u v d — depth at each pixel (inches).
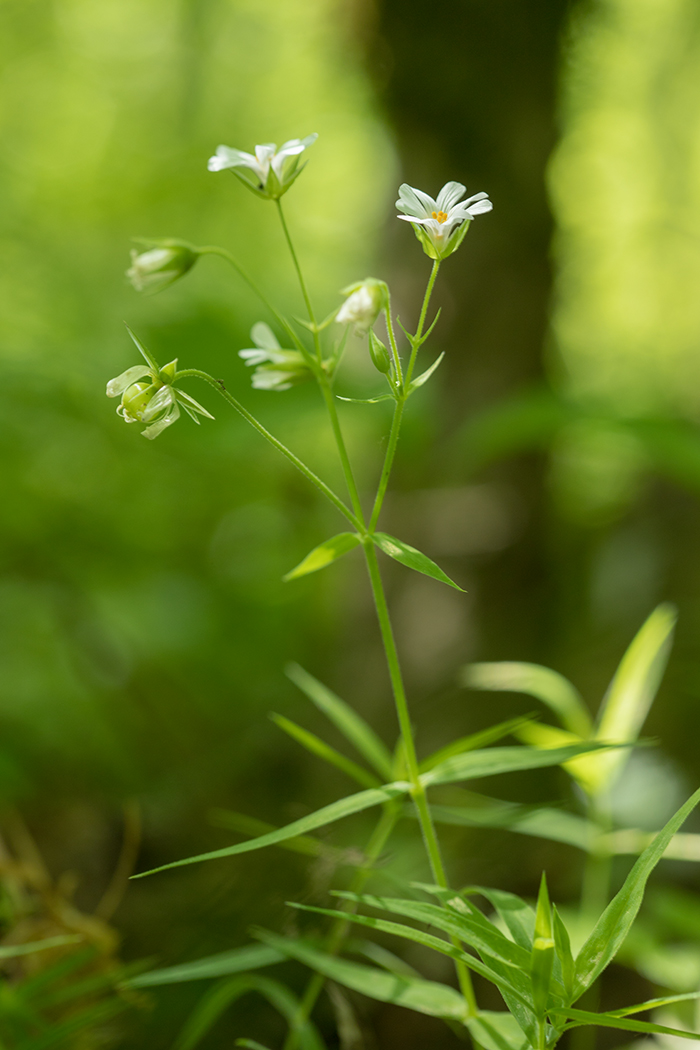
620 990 30.5
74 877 28.6
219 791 47.2
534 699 51.0
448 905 21.4
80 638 53.7
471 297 55.2
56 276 64.1
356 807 21.9
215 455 58.7
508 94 52.9
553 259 57.4
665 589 58.4
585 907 26.3
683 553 59.9
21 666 50.9
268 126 90.5
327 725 53.9
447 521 56.3
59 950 26.3
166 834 43.2
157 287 22.6
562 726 50.5
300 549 72.0
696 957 26.6
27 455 51.8
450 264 55.6
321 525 71.2
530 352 56.1
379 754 24.8
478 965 20.9
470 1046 29.1
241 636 64.1
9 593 52.9
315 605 69.3
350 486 22.2
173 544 66.7
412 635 56.3
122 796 45.0
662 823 37.3
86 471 57.8
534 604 56.5
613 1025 20.3
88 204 86.4
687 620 53.9
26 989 24.3
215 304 50.5
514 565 56.3
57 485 56.3
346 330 22.0
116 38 92.1
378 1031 29.4
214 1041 27.5
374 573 22.1
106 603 55.6
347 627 60.3
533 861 35.1
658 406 58.9
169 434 49.5
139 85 92.0
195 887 32.5
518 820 25.8
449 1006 22.6
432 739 51.0
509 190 54.4
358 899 21.1
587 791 26.6
